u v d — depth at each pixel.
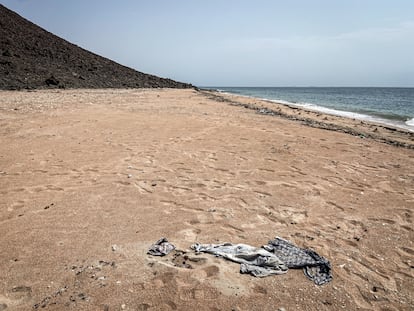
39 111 14.07
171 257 3.67
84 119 12.77
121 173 6.59
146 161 7.50
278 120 14.67
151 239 4.07
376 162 8.07
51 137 9.62
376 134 12.78
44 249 3.78
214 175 6.65
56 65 38.56
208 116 15.05
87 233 4.17
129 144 9.10
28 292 3.05
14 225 4.35
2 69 29.47
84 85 33.34
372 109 26.61
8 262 3.52
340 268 3.57
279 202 5.37
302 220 4.75
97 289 3.10
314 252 3.80
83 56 48.53
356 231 4.45
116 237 4.09
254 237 4.22
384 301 3.08
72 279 3.24
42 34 49.97
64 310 2.82
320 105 30.81
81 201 5.18
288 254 3.74
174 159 7.73
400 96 61.03
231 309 2.89
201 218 4.70
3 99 17.28
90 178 6.27
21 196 5.34
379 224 4.68
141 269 3.43
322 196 5.68
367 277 3.43
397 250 3.98
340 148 9.45
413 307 3.01
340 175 6.90
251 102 26.48
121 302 2.94
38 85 28.20
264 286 3.21
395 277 3.45
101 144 9.01
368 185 6.32
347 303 3.02
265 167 7.29
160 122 12.89
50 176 6.35
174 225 4.47
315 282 3.29
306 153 8.68
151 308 2.88
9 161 7.26
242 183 6.22
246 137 10.50
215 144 9.42
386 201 5.54
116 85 38.31
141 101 21.19
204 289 3.14
